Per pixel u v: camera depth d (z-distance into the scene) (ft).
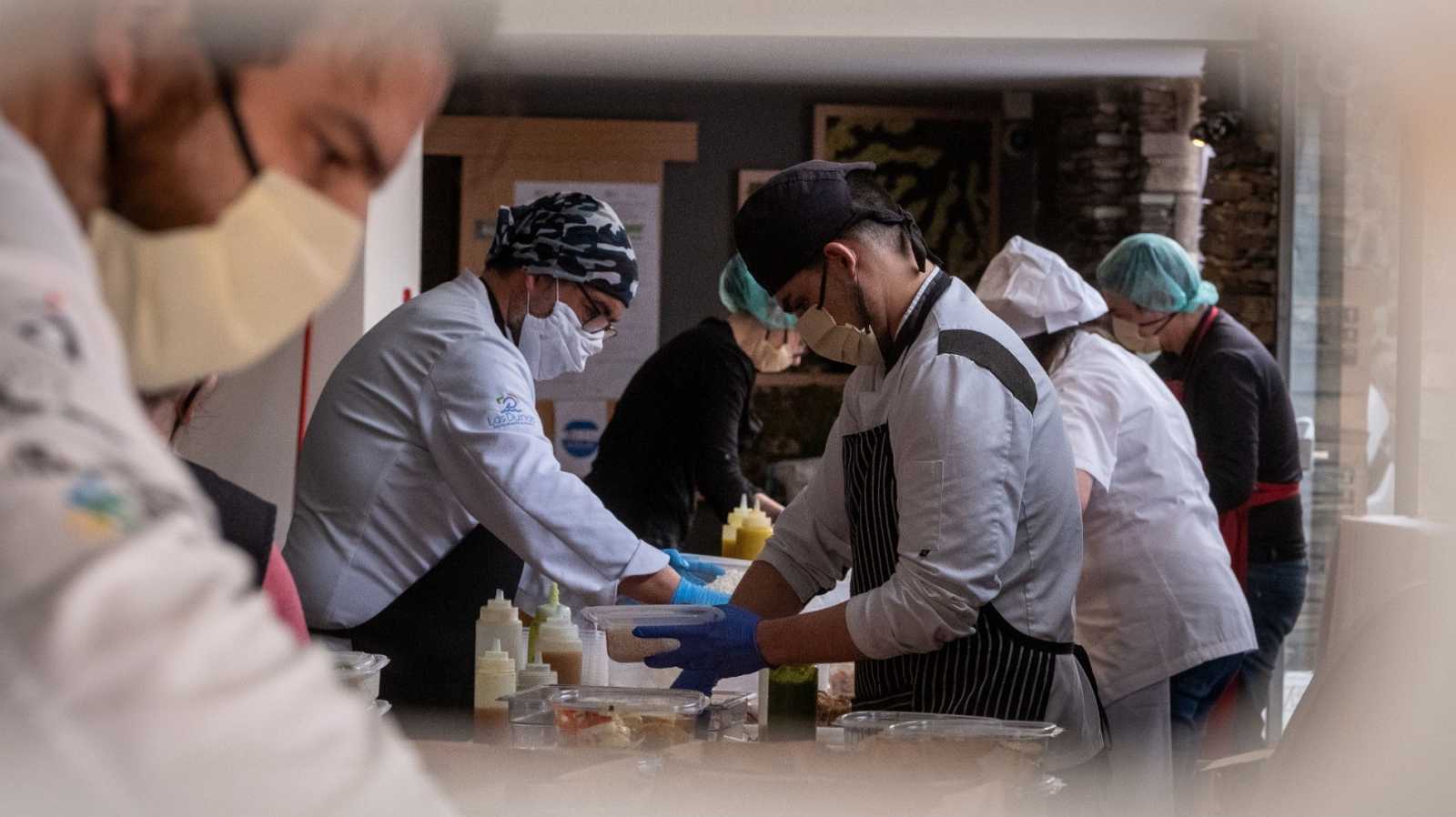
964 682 9.98
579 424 33.22
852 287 10.14
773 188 10.20
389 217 20.44
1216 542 15.26
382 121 2.96
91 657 2.01
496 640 10.57
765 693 10.55
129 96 2.76
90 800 2.03
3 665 2.00
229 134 2.85
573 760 7.67
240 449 18.24
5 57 2.64
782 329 18.47
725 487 17.88
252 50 2.80
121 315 2.94
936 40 26.53
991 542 9.62
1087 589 15.20
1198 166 30.83
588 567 11.82
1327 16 21.71
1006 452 9.68
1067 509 10.32
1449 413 14.98
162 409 4.72
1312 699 8.66
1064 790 9.32
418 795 2.35
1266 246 24.75
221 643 2.14
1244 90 25.52
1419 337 15.01
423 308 12.05
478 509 11.77
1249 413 19.29
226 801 2.11
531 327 12.48
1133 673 14.92
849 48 27.61
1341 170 22.34
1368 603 12.14
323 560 11.80
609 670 12.07
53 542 2.03
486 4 3.07
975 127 33.96
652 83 33.27
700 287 33.73
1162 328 19.62
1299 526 20.25
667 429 18.07
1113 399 14.69
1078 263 31.60
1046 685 10.03
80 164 2.77
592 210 12.44
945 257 34.12
